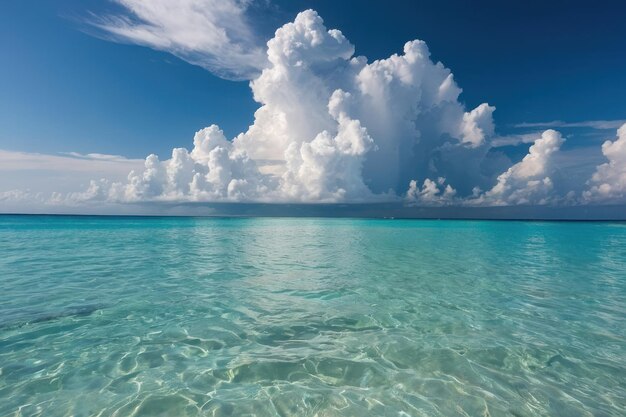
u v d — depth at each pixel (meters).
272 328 5.82
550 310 7.00
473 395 3.88
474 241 23.67
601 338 5.53
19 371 4.29
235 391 3.91
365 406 3.66
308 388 3.99
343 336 5.51
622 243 22.47
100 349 4.95
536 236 28.70
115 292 8.16
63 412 3.49
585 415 3.56
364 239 25.08
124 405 3.62
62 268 11.45
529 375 4.34
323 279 9.87
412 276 10.41
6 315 6.37
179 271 11.04
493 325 6.09
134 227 37.56
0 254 14.80
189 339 5.34
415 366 4.54
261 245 20.12
